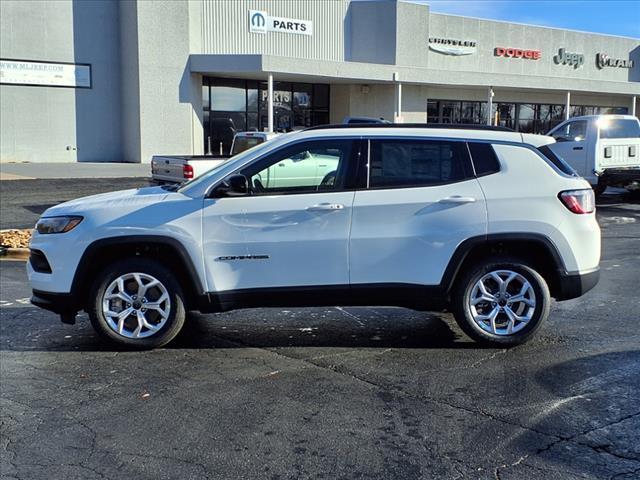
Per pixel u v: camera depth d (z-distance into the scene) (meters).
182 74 30.30
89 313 5.82
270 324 6.74
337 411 4.53
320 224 5.61
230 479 3.63
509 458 3.84
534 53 42.09
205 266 5.63
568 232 5.66
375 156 5.73
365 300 5.72
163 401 4.73
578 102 44.19
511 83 37.50
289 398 4.76
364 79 32.94
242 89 33.12
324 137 5.77
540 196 5.64
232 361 5.59
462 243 5.60
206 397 4.79
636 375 5.17
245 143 16.42
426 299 5.68
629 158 16.78
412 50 36.69
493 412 4.49
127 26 29.70
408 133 5.78
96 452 3.95
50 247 5.71
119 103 30.81
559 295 5.83
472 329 5.79
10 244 11.21
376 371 5.32
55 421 4.40
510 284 5.82
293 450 3.96
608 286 8.36
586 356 5.64
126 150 30.89
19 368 5.45
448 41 38.41
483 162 5.74
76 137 29.97
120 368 5.43
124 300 5.78
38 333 6.47
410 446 4.00
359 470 3.72
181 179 13.95
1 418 4.45
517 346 5.90
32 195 18.34
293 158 5.75
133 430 4.25
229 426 4.30
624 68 46.72
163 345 5.90
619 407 4.55
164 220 5.62
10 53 28.00
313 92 35.75
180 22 30.03
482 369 5.34
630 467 3.73
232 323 6.78
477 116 39.97
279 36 33.88
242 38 32.66
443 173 5.72
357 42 36.38
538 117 42.88
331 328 6.58
